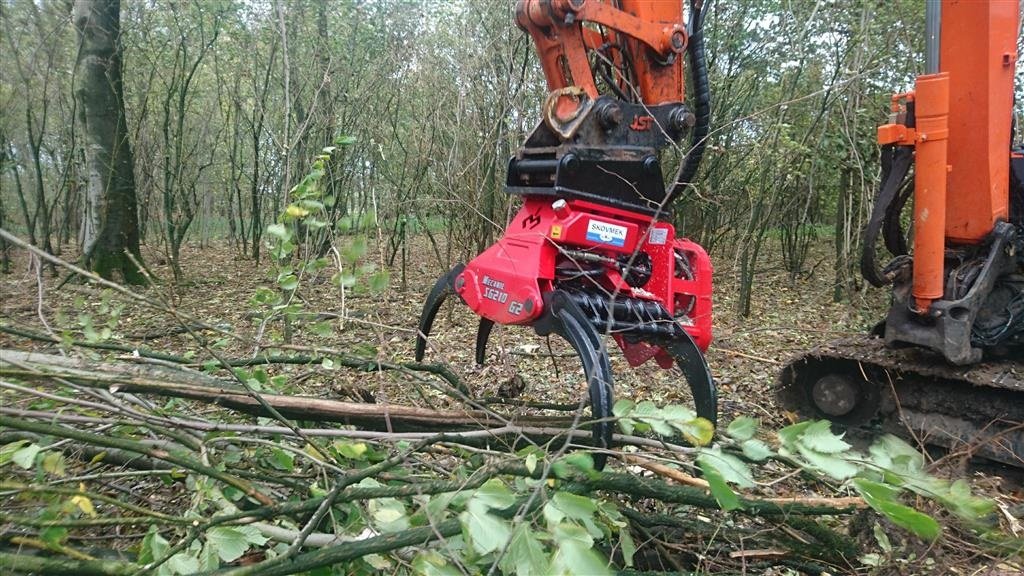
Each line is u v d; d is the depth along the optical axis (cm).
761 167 876
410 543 196
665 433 204
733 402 497
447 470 280
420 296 909
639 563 259
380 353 315
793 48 847
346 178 1046
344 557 192
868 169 832
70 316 703
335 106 1074
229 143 1698
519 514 189
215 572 186
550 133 302
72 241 1814
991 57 363
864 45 746
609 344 632
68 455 270
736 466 202
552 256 287
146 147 1343
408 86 988
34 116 1198
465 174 810
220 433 257
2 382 217
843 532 284
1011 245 390
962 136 375
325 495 220
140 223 1456
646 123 310
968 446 299
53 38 995
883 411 418
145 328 645
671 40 310
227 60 1245
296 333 650
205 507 236
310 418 285
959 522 251
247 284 1102
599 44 332
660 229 315
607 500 256
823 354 420
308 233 377
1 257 1196
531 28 319
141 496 276
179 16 1107
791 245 1201
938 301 377
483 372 541
